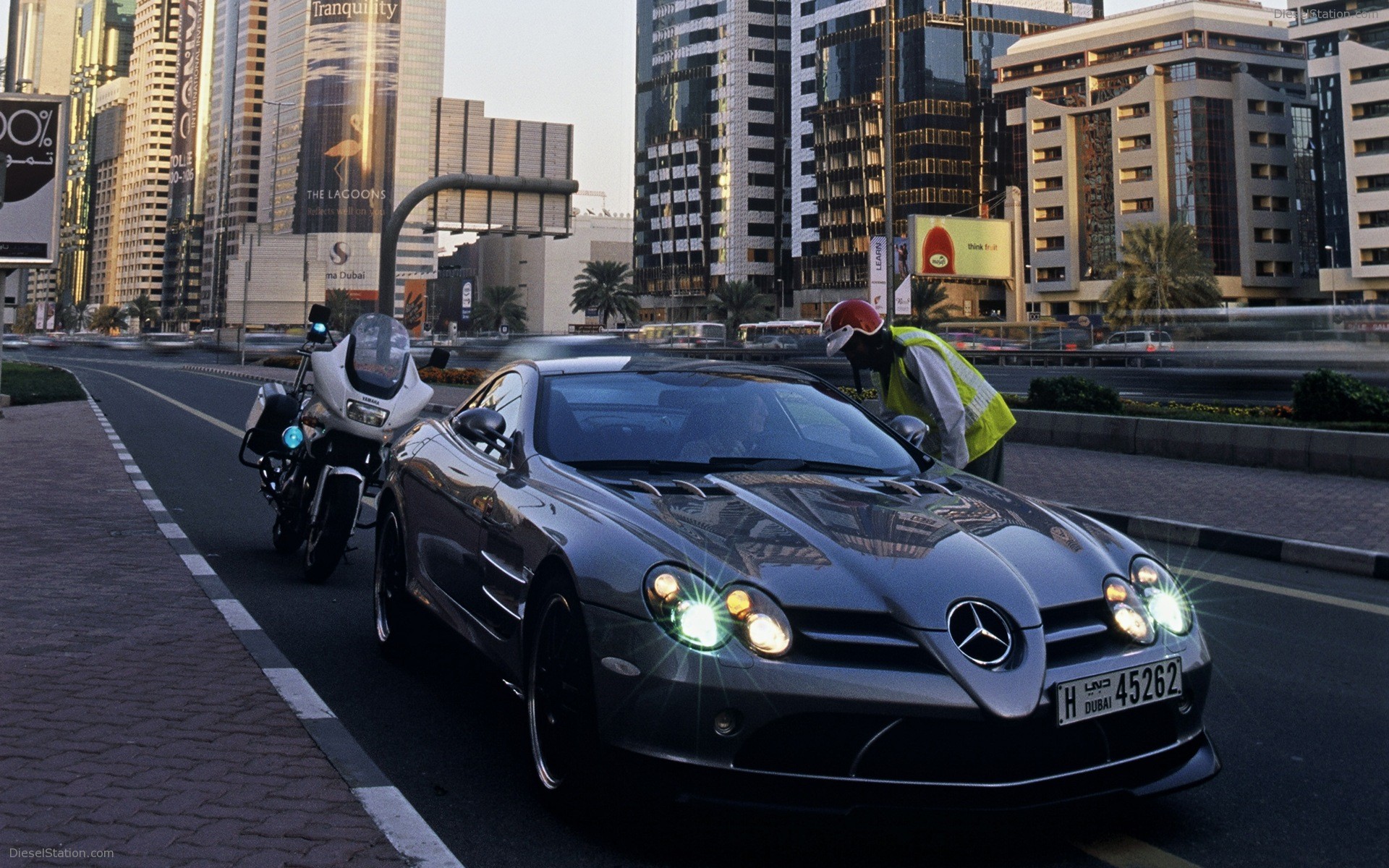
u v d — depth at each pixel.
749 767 2.73
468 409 4.66
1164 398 25.70
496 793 3.36
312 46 170.50
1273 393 27.45
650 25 136.12
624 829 3.10
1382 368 37.28
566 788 3.08
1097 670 2.85
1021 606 2.88
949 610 2.83
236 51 191.88
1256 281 92.56
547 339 61.88
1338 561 7.65
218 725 3.77
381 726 4.01
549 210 29.62
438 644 5.27
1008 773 2.75
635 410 4.21
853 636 2.75
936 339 5.52
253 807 3.04
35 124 19.25
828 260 113.94
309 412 6.58
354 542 8.21
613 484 3.55
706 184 130.00
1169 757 3.02
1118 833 3.15
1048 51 99.38
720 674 2.71
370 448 6.36
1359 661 5.18
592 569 3.03
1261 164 93.31
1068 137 97.56
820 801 2.70
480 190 28.64
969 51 106.56
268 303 96.19
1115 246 95.38
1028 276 101.06
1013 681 2.73
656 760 2.76
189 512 9.29
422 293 157.38
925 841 3.05
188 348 99.25
